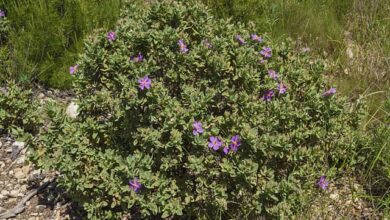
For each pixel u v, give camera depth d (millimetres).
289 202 3244
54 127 3494
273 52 3824
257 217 3334
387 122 4234
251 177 3084
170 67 3467
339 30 5535
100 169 3395
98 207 3314
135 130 3344
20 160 4086
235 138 3137
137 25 3537
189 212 3365
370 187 3826
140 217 3562
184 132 3172
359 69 5027
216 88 3424
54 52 4750
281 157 3283
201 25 3623
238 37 3652
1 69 4656
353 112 3951
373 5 5699
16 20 4805
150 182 3123
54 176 3967
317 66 3762
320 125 3662
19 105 4203
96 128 3430
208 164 3186
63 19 4770
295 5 5785
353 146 3828
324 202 3615
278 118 3383
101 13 4973
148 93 3166
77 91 3615
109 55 3455
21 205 3721
